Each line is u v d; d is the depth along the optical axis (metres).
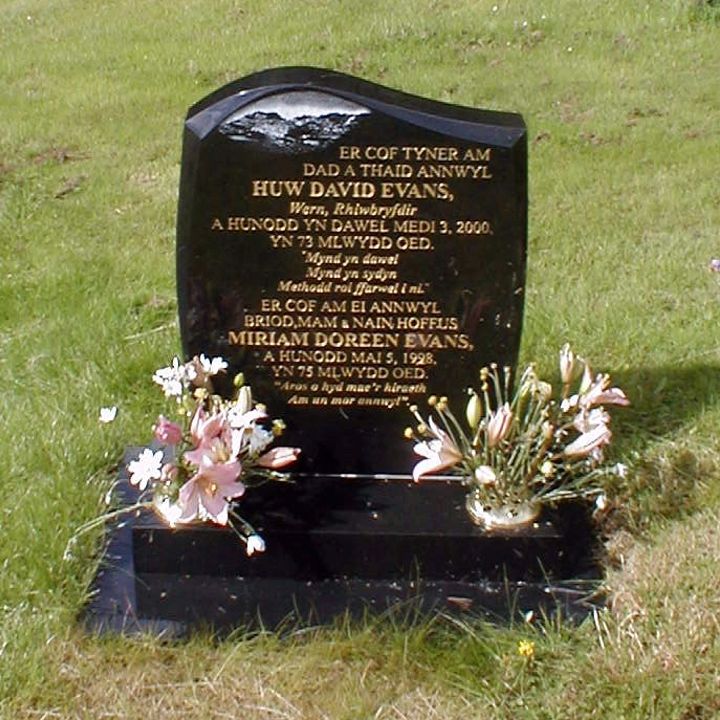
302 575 2.38
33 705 2.14
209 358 2.46
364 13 5.72
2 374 3.02
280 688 2.17
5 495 2.56
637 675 2.12
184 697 2.16
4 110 4.84
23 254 3.66
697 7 5.44
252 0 5.99
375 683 2.17
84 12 6.13
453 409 2.50
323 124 2.29
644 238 3.64
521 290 2.40
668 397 2.87
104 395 2.89
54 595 2.31
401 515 2.40
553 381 2.92
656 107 4.62
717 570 2.33
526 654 2.17
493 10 5.62
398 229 2.36
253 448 2.36
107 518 2.41
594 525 2.49
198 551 2.37
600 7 5.61
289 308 2.42
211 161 2.31
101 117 4.74
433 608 2.31
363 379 2.47
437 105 2.34
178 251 2.39
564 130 4.42
